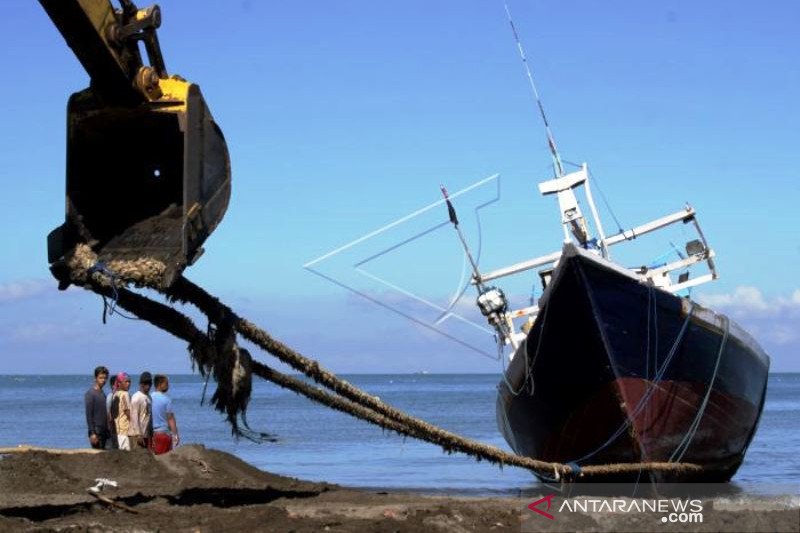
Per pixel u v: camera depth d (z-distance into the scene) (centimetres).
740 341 1875
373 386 19012
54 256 1051
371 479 2344
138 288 1041
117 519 1231
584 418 1784
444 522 1209
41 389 17288
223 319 1103
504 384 1922
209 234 1073
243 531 1139
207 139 1078
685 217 1948
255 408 7912
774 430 4431
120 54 1036
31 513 1287
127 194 1127
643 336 1708
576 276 1655
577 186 1984
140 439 1827
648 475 1762
